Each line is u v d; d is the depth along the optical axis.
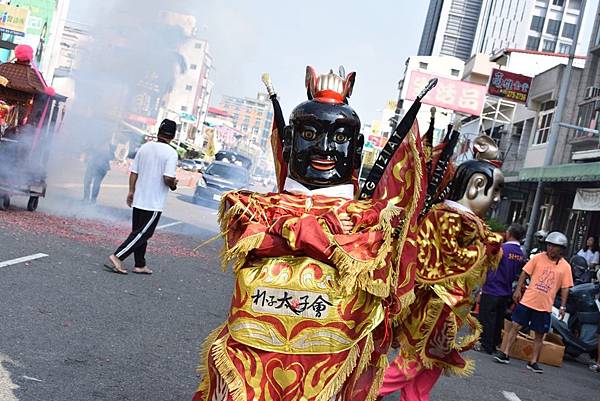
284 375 3.03
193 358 6.04
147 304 7.66
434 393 7.00
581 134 28.11
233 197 3.23
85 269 8.66
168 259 11.34
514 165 36.06
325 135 3.33
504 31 138.75
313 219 3.07
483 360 9.82
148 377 5.31
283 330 3.05
